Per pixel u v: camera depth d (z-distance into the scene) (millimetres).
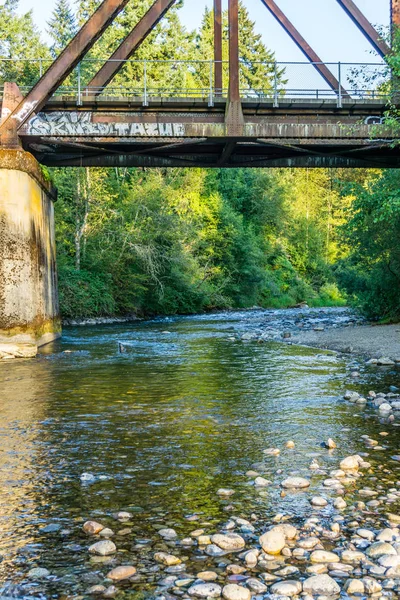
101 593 4035
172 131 21672
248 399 10727
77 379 13312
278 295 63844
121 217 39781
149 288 42625
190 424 8859
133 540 4844
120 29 63031
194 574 4281
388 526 5027
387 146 23219
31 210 20156
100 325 32750
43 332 21500
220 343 21562
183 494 5879
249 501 5660
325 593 3988
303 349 19031
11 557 4574
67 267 35406
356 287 29266
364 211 23891
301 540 4734
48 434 8312
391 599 3916
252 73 82750
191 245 48906
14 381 13125
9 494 5910
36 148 23562
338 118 23234
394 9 22812
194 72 72688
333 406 10047
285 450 7414
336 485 6043
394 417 9164
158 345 20969
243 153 26656
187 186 54625
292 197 79625
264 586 4062
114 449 7535
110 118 22156
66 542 4820
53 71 20797
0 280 18938
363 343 19062
